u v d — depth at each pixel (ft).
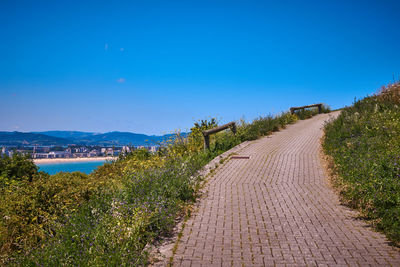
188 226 17.72
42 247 15.60
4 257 15.69
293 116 81.05
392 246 14.10
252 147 45.83
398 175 19.27
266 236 15.94
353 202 20.10
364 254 13.42
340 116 53.57
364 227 16.53
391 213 16.14
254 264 12.98
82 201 22.06
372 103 51.85
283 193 23.68
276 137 54.44
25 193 23.02
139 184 23.20
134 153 46.16
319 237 15.52
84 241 14.55
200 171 31.89
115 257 12.74
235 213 19.72
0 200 23.90
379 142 29.73
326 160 33.94
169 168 28.02
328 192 23.45
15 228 18.65
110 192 23.25
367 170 22.03
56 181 27.17
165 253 14.24
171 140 46.26
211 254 14.03
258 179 28.22
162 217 17.21
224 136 52.60
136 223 15.90
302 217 18.53
